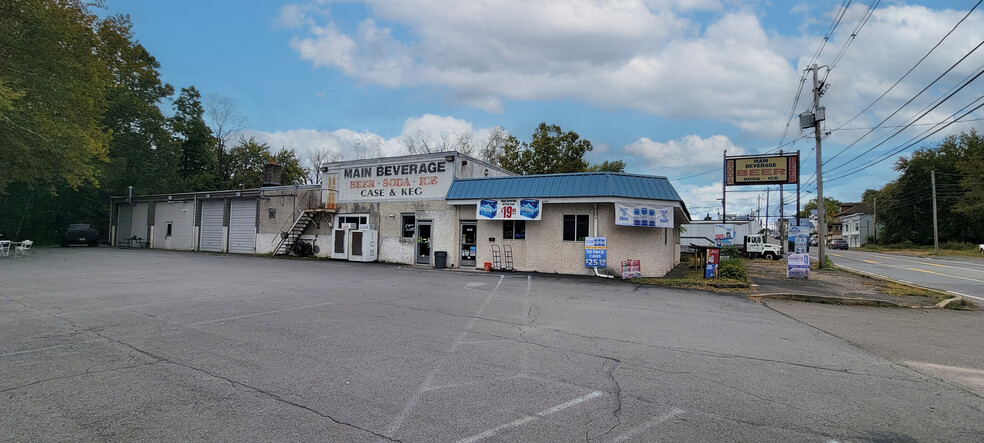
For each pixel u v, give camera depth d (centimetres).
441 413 392
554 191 1784
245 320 770
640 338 704
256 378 473
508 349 616
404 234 2212
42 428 343
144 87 3894
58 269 1581
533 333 721
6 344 589
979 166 5003
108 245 3644
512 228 1892
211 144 4803
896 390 485
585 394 448
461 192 1995
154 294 1039
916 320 942
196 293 1066
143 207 3494
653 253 1745
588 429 366
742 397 450
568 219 1809
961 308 1118
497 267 1895
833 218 10688
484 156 4834
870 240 7281
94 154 2430
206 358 542
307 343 621
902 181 6128
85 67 2331
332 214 2459
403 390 447
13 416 363
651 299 1159
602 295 1210
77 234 3338
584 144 4047
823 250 2316
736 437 358
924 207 5925
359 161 2367
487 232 1934
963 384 511
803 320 921
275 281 1346
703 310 1005
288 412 386
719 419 393
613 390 461
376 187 2303
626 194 1694
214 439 332
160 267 1733
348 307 920
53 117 2150
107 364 511
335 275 1573
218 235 2983
